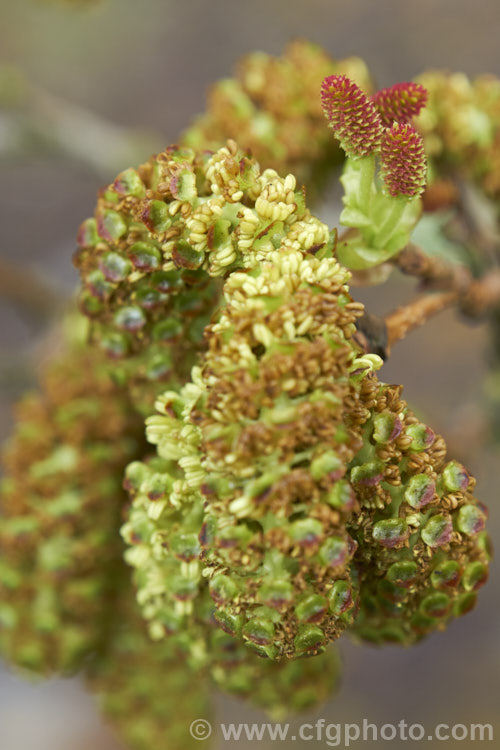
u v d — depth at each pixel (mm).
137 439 190
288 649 148
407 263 172
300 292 145
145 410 168
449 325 487
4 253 530
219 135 200
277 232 151
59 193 543
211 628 163
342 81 157
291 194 151
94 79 549
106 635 194
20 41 544
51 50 546
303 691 174
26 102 287
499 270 185
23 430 193
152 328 162
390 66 493
